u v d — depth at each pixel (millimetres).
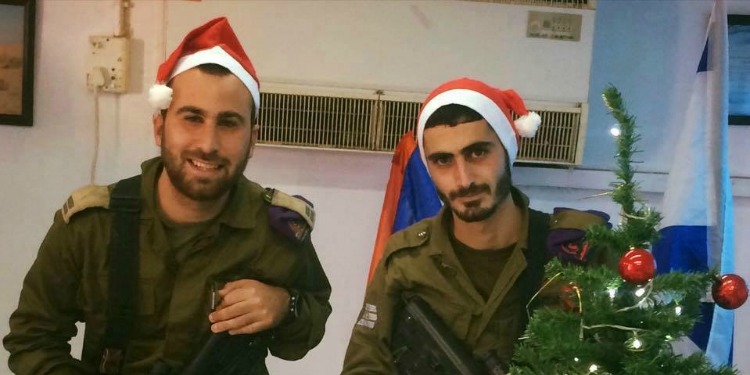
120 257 1063
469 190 1067
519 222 1136
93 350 1107
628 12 1616
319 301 1223
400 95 1524
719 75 1373
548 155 1551
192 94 1033
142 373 1086
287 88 1511
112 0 1538
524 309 1076
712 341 1326
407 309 1114
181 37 1504
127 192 1086
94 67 1537
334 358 1669
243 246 1113
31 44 1529
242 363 1085
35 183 1581
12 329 1096
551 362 880
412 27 1522
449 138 1067
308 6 1506
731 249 1364
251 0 1499
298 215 1155
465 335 1102
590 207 1651
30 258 1599
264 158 1604
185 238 1088
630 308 839
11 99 1545
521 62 1537
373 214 1635
